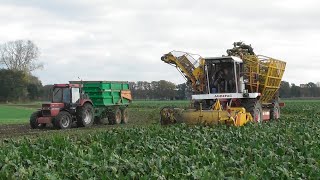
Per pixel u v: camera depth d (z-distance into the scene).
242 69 23.20
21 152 12.34
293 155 12.40
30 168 10.15
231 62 22.45
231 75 22.61
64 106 25.78
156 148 13.28
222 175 9.57
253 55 24.38
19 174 9.73
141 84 115.69
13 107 65.69
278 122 22.61
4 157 11.49
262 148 13.31
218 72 22.91
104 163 10.59
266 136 16.05
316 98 119.81
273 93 26.86
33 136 20.72
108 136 16.27
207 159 11.42
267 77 24.45
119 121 30.38
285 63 26.92
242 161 11.29
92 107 27.44
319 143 14.51
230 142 14.99
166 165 10.57
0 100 92.75
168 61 23.94
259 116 23.50
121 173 9.62
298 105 60.72
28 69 99.75
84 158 11.47
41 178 9.30
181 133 16.89
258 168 10.38
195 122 19.95
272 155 11.98
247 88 23.89
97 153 12.48
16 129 26.00
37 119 25.23
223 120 19.52
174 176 9.59
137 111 50.91
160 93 114.62
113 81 30.06
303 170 10.50
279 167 10.21
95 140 15.84
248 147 13.33
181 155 11.67
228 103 22.45
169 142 14.59
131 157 11.73
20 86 94.88
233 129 18.05
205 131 17.28
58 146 13.99
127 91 31.64
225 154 13.03
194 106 22.86
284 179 9.78
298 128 18.89
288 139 15.70
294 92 121.12
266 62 24.47
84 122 26.61
